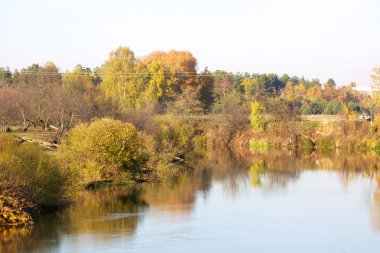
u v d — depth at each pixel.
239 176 51.44
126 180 44.66
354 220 31.53
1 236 26.03
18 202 28.64
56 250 23.81
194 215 32.12
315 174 53.53
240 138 92.00
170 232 27.66
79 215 31.09
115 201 36.06
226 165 61.44
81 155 42.59
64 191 33.19
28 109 62.00
